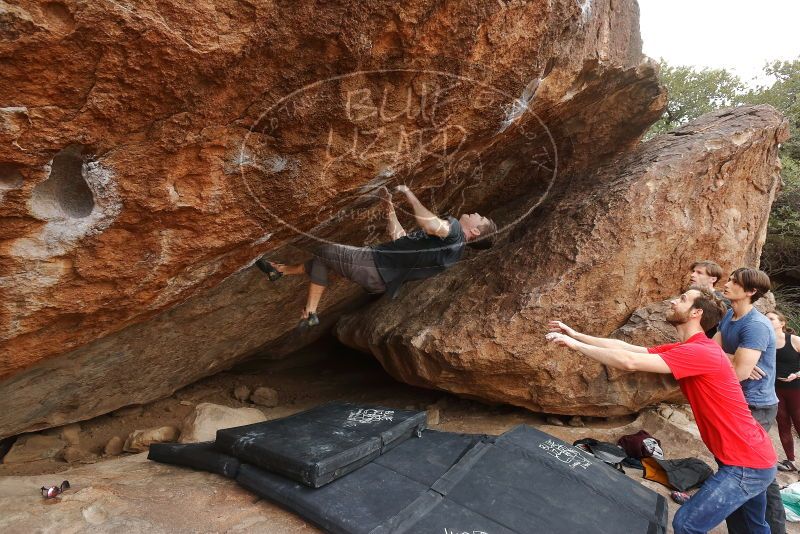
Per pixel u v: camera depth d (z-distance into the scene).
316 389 6.52
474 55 2.28
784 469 4.02
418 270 2.96
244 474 2.93
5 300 1.96
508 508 2.64
